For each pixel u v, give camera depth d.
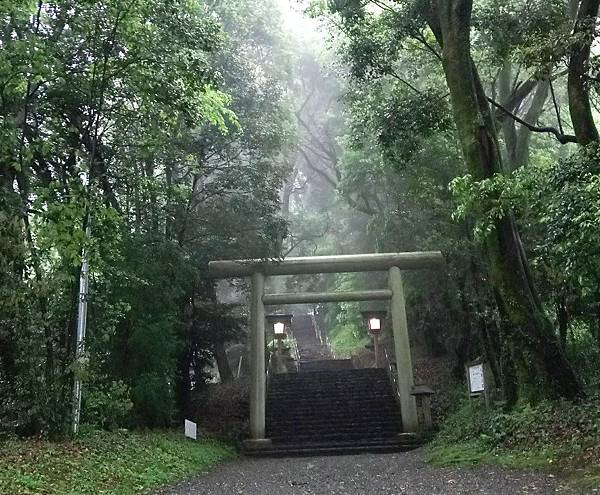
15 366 8.95
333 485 7.64
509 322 9.96
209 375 17.86
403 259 16.69
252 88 16.84
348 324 29.56
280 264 16.64
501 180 8.25
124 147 11.19
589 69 9.14
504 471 7.25
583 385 9.74
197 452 11.66
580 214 6.69
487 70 15.20
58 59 9.02
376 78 13.90
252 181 15.93
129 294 12.31
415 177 15.36
